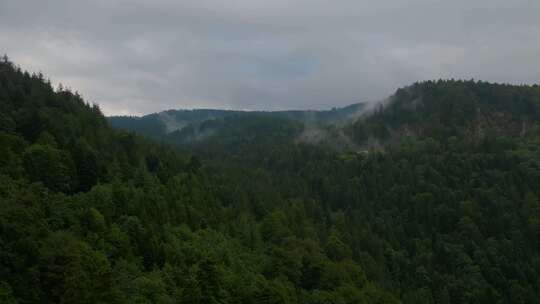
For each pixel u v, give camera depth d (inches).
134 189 4215.1
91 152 4350.4
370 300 4293.8
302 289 4074.8
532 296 5383.9
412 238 6491.1
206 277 3292.3
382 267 5423.2
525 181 7741.1
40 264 2760.8
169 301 3036.4
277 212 5196.9
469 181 7805.1
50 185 3860.7
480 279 5674.2
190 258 3666.3
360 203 7229.3
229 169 6993.1
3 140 3937.0
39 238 2950.3
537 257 6205.7
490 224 6663.4
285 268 4109.3
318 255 4539.9
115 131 5639.8
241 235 4633.4
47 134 4293.8
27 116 4569.4
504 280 5639.8
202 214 4586.6
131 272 3147.1
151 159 5364.2
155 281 3095.5
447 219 6830.7
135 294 2955.2
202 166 6289.4
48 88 5546.3
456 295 5472.4
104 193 3811.5
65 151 4185.5
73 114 5324.8
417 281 5546.3
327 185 7564.0
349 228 6033.5
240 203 5452.8
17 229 2851.9
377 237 6097.4
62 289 2689.5
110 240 3321.9
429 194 7199.8
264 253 4569.4
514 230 6609.3
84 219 3415.4
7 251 2714.1
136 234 3538.4
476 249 6117.1
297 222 5600.4
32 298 2593.5
